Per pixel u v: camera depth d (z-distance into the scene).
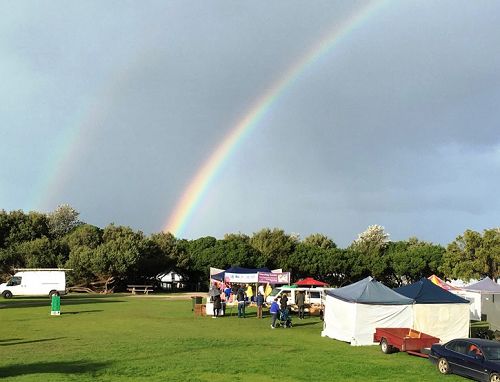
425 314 27.81
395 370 18.75
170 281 103.56
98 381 15.62
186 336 27.16
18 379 15.73
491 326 32.31
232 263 94.19
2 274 82.81
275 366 18.83
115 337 26.44
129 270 85.19
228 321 36.19
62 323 33.22
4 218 90.69
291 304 43.91
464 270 71.94
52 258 84.12
